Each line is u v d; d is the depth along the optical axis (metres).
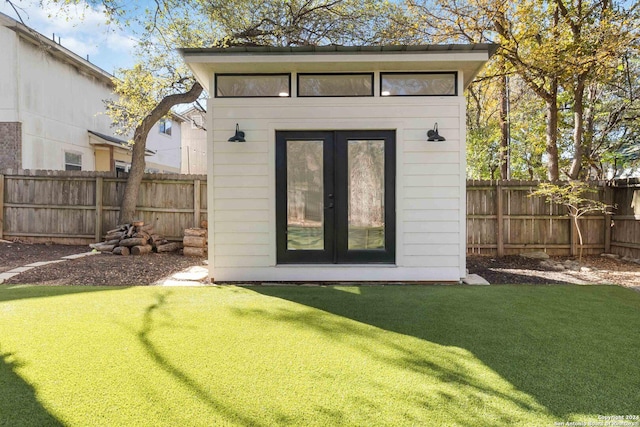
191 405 1.90
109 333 2.86
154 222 7.75
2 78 9.09
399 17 8.58
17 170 7.73
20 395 1.97
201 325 3.08
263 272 5.02
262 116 4.98
